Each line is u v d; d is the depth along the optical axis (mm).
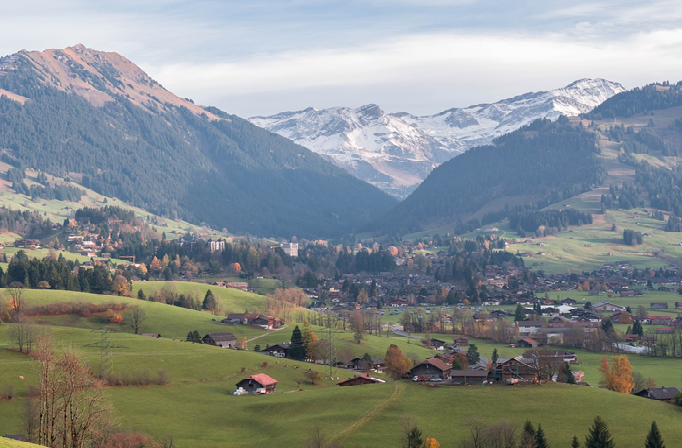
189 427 179375
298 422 180750
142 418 181500
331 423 178250
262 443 167375
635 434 169875
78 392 154000
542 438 158000
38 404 160000
